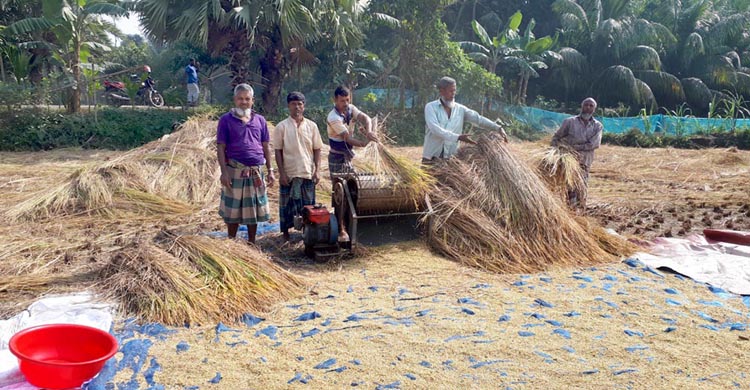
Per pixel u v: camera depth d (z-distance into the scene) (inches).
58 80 590.9
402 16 732.7
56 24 567.2
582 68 1043.3
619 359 131.6
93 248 211.3
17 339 113.8
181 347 133.6
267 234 239.6
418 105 750.5
